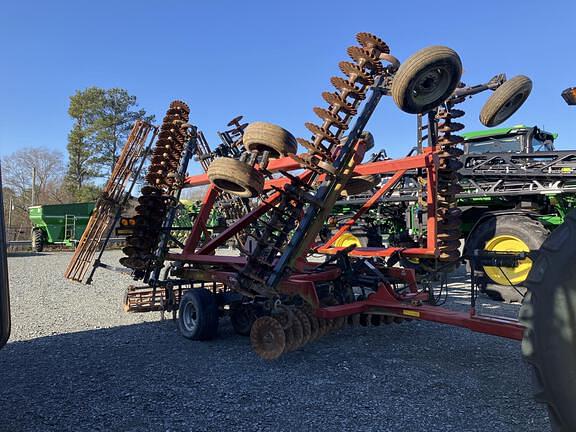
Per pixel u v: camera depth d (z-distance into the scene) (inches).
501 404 132.3
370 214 434.0
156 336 216.1
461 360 174.9
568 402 71.7
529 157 329.4
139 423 122.0
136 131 265.3
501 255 155.1
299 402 135.4
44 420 123.9
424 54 161.3
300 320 177.5
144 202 234.2
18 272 490.9
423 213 345.4
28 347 196.4
